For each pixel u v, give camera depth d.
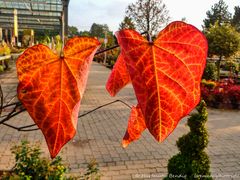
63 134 0.59
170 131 0.56
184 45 0.57
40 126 0.59
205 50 0.57
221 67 25.19
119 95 12.41
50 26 33.75
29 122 7.60
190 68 0.57
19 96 0.59
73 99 0.59
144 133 6.93
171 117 0.56
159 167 5.14
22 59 0.59
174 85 0.57
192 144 3.45
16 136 6.40
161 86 0.56
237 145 6.52
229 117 9.51
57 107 0.59
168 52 0.56
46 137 0.59
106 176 4.73
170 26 0.57
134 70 0.54
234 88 11.34
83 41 0.60
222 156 5.80
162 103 0.56
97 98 11.59
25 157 3.27
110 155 5.57
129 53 0.55
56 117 0.59
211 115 9.74
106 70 23.83
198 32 0.57
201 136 3.45
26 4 20.17
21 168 3.12
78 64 0.60
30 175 3.08
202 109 3.46
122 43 0.55
